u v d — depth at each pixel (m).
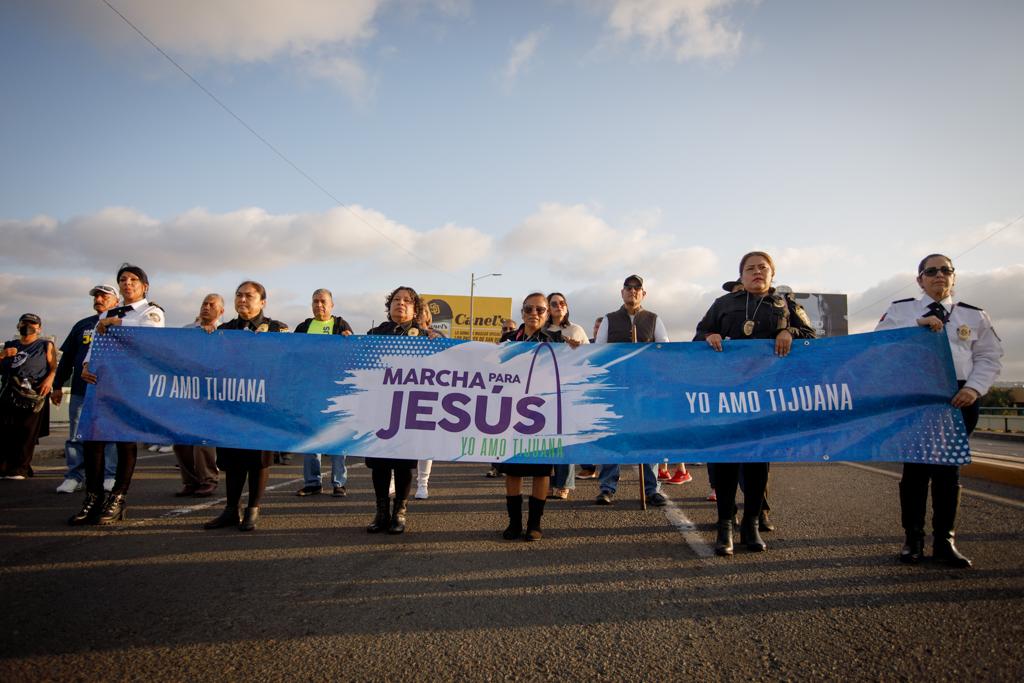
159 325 5.04
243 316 5.06
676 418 4.16
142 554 3.65
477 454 4.27
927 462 3.51
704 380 4.21
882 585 3.05
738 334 4.30
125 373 4.60
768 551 3.70
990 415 26.27
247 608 2.79
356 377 4.53
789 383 4.07
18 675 2.13
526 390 4.39
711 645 2.40
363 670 2.20
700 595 2.95
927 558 3.50
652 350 4.34
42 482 6.61
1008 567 3.30
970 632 2.48
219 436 4.41
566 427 4.27
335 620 2.66
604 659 2.29
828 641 2.42
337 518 4.75
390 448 4.34
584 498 5.75
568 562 3.51
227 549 3.78
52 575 3.24
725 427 4.06
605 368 4.36
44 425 7.37
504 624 2.62
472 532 4.28
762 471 3.87
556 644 2.42
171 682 2.10
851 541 3.90
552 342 4.64
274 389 4.54
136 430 4.49
